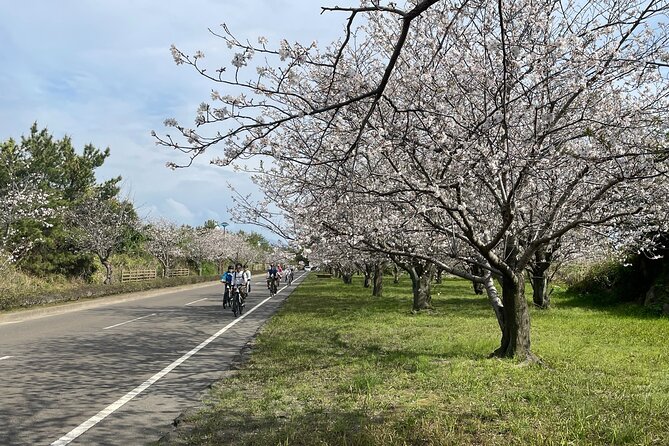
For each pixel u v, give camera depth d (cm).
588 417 578
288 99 707
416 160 773
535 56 711
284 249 1477
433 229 913
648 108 833
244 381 823
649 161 712
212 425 586
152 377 853
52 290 2445
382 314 1875
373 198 873
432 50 816
